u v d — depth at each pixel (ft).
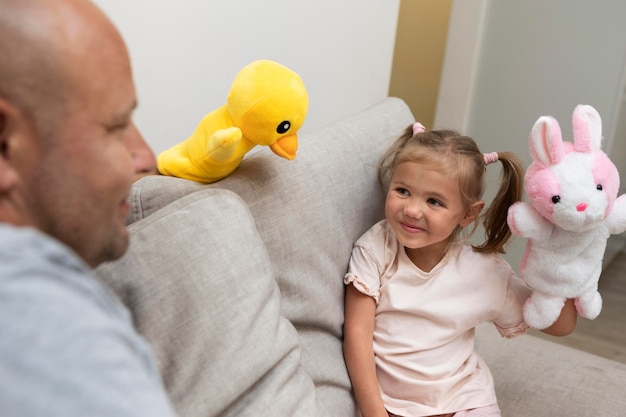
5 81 1.65
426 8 10.20
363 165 4.19
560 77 7.94
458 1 8.21
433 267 4.18
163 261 2.72
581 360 4.81
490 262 4.23
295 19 5.58
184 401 2.60
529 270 3.90
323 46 6.01
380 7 6.58
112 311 1.64
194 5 4.66
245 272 2.95
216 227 2.94
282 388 2.97
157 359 2.60
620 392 4.45
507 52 8.19
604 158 3.59
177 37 4.63
